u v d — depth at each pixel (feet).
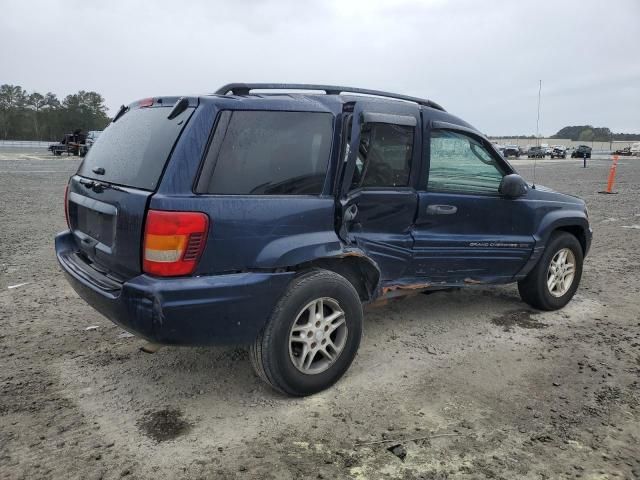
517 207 15.80
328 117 11.87
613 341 15.17
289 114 11.35
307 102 11.69
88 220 12.30
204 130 10.27
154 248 9.72
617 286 20.98
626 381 12.68
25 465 9.16
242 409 11.10
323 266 12.16
